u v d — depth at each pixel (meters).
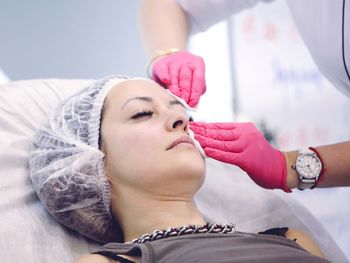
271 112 2.40
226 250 1.02
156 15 1.56
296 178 1.31
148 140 1.16
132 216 1.20
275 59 2.37
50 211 1.27
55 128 1.29
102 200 1.25
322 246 1.46
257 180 1.32
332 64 1.33
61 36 2.21
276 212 1.48
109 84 1.30
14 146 1.36
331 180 1.29
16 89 1.49
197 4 1.55
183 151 1.15
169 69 1.40
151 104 1.22
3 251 1.18
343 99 2.35
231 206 1.47
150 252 1.02
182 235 1.11
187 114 1.29
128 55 2.23
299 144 2.43
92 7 2.21
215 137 1.26
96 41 2.22
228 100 2.36
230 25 2.32
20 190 1.30
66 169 1.22
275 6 2.34
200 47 2.31
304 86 2.40
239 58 2.35
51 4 2.19
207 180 1.50
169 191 1.17
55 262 1.20
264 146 1.30
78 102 1.29
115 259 1.06
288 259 1.02
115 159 1.19
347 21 1.24
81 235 1.30
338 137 2.26
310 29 1.34
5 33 2.18
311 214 1.53
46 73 2.21
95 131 1.24
